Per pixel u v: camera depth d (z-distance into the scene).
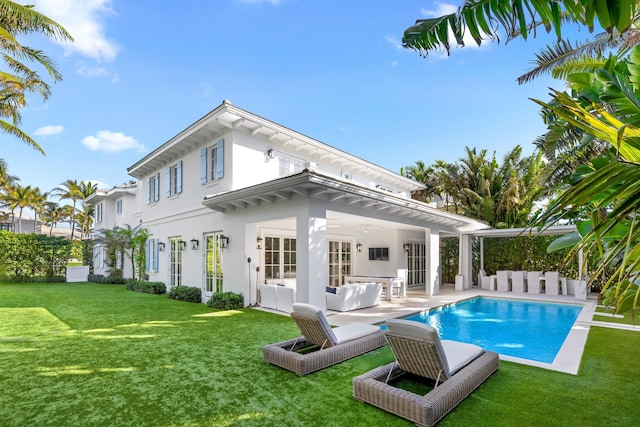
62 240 23.19
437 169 28.52
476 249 18.02
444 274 19.06
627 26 1.96
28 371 5.21
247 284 10.67
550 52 8.12
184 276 13.85
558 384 4.61
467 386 4.16
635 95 2.34
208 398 4.24
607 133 1.93
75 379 4.89
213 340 6.91
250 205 10.48
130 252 20.94
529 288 14.70
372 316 9.38
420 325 4.02
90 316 9.53
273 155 12.57
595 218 2.21
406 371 4.58
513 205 20.92
